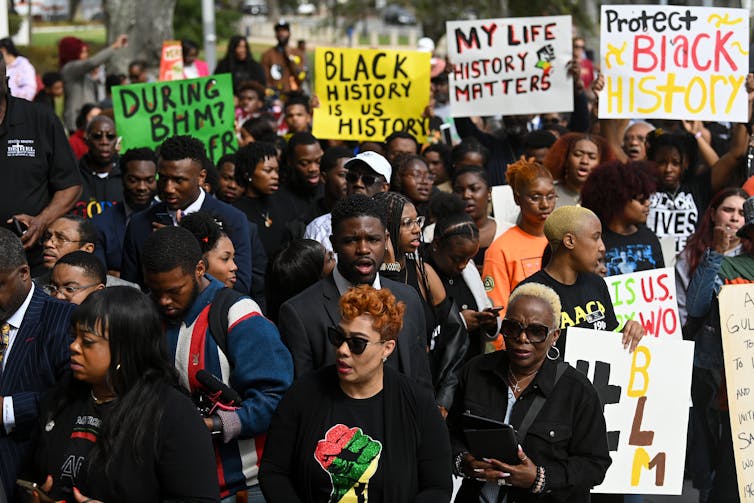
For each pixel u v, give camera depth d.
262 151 9.33
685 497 8.31
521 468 5.18
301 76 19.64
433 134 14.12
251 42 50.78
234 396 5.05
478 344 6.98
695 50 10.09
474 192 8.49
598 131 12.54
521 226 7.88
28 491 4.40
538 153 11.05
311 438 4.72
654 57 10.10
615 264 7.69
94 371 4.33
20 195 6.85
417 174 8.59
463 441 5.49
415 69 11.73
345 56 11.75
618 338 6.34
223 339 5.16
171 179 7.12
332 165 8.34
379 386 4.78
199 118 11.09
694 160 9.77
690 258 8.02
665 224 9.60
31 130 6.87
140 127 10.94
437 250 6.96
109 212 8.52
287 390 5.04
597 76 10.17
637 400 6.37
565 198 9.50
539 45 11.32
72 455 4.37
